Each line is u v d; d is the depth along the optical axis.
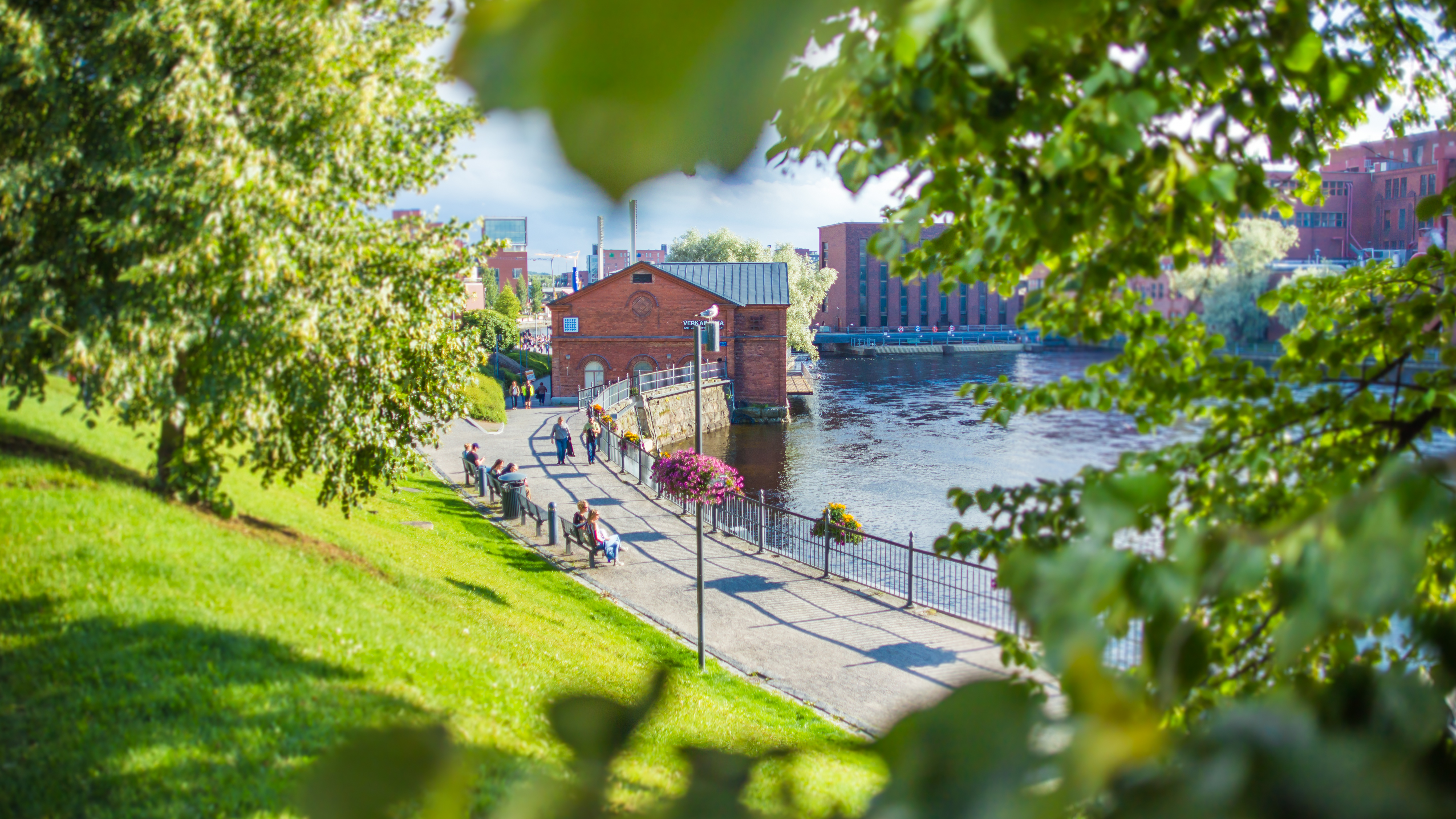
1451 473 0.64
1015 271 4.13
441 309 12.12
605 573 19.48
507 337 68.00
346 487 12.95
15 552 8.73
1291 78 2.88
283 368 10.10
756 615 16.77
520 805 0.54
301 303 9.80
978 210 3.02
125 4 8.97
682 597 17.86
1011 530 3.31
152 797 5.85
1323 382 3.78
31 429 11.73
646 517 25.20
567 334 55.25
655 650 14.36
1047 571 0.67
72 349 8.45
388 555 14.12
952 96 1.66
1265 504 2.89
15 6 8.79
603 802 0.55
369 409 11.66
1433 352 3.82
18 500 9.62
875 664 14.16
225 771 6.14
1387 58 4.05
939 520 21.02
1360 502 0.65
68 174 9.16
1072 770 0.46
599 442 35.88
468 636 10.69
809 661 14.34
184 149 8.81
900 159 1.72
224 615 8.62
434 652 9.20
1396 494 0.62
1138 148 1.79
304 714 7.00
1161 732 0.49
